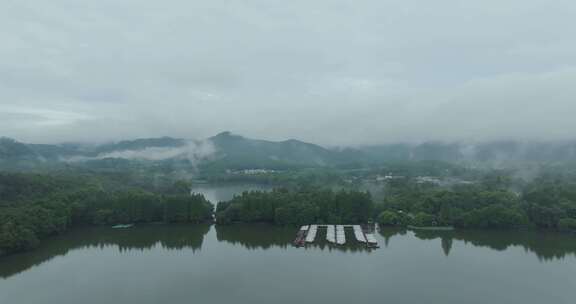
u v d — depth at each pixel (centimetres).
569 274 15975
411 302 13350
